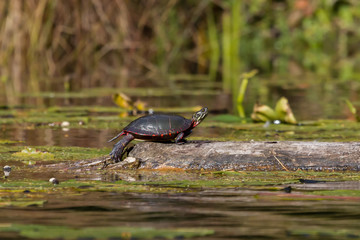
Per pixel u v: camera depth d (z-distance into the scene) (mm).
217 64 28234
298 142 7531
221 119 12234
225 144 7477
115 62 27016
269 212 5051
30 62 23469
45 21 23484
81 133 10594
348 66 27516
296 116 13148
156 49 27078
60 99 17516
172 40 27453
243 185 6285
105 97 18125
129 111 13797
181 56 28281
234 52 27750
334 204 5348
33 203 5320
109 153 7695
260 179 6645
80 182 6398
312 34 30812
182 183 6387
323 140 9289
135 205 5305
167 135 7289
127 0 25766
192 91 18078
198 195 5758
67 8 24141
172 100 16750
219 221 4742
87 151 8438
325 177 6762
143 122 7391
